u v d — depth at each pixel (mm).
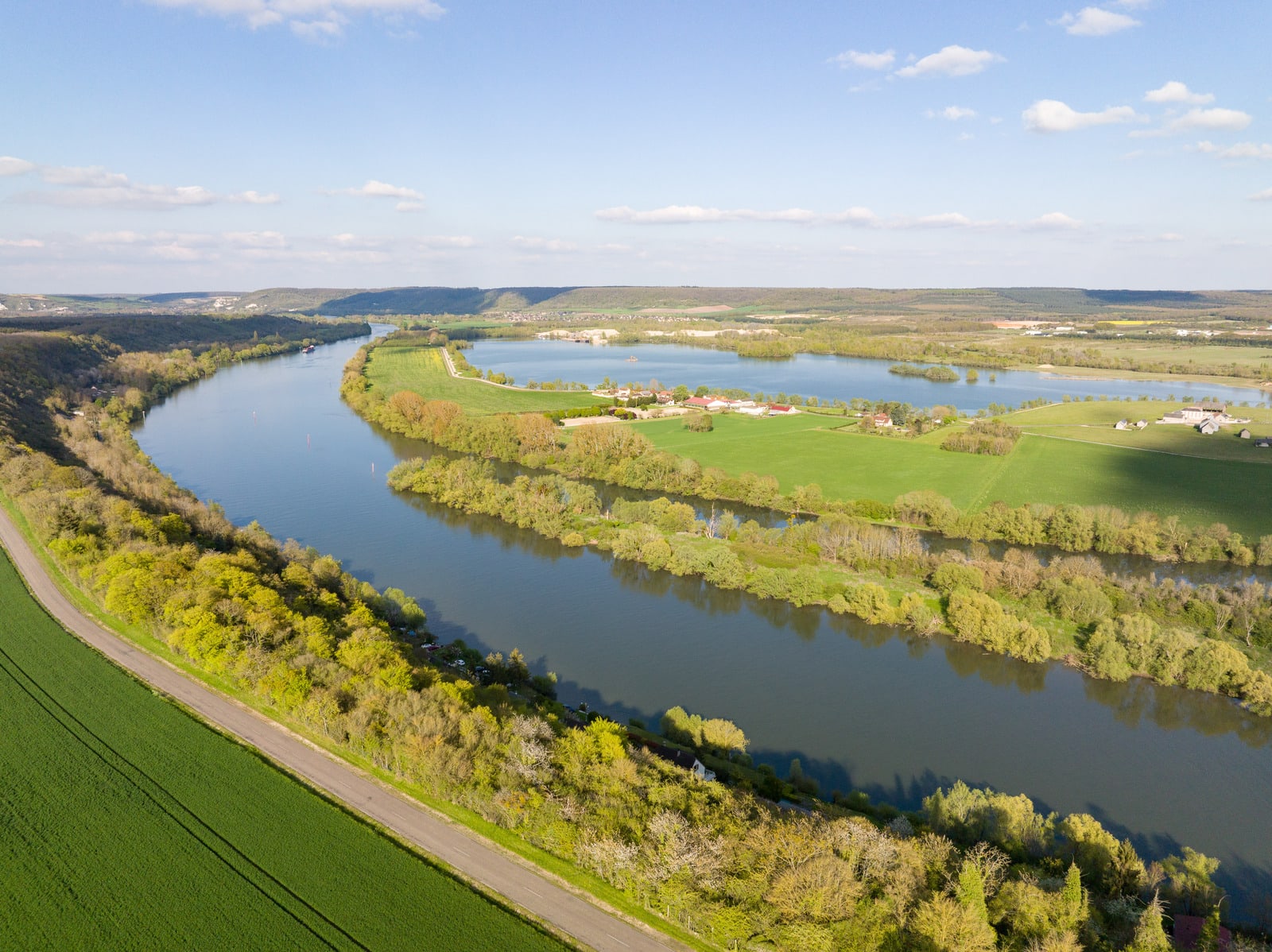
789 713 135250
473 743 95625
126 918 74750
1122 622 154625
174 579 135500
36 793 91625
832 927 71062
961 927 69750
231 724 108500
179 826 87625
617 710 134375
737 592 185625
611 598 181375
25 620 136625
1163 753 126562
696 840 80812
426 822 90812
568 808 86625
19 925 73125
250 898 78062
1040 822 95938
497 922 76688
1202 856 89000
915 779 118375
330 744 104688
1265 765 123625
